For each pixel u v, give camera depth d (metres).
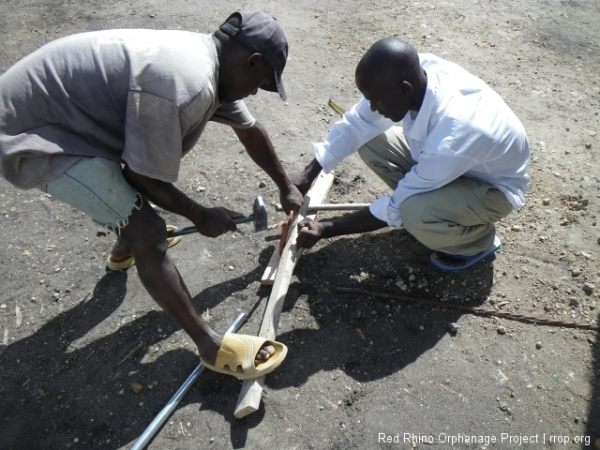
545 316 2.69
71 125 1.91
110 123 1.92
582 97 4.16
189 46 1.88
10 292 2.88
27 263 3.03
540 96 4.16
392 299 2.80
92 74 1.85
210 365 2.33
